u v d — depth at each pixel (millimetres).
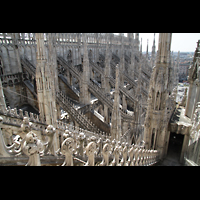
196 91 19844
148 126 18938
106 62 50312
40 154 9531
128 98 43812
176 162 18750
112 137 32094
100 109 52781
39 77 21750
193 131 15617
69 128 24969
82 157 11773
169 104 18844
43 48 21328
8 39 33750
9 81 34750
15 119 18391
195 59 20609
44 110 23172
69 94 47562
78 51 56031
